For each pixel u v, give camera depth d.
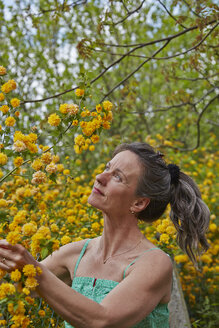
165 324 1.47
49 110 4.91
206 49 3.22
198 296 3.82
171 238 2.14
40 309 1.98
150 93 6.74
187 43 5.65
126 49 5.70
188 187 1.72
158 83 6.88
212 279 3.77
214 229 3.99
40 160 1.59
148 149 1.52
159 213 1.56
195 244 1.72
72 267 1.59
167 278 1.38
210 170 5.70
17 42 5.14
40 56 5.21
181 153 5.91
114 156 1.54
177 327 2.72
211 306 3.64
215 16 2.82
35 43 5.71
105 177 1.49
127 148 1.52
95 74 4.12
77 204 3.08
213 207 4.73
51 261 1.63
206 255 3.68
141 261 1.40
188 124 6.91
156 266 1.37
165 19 5.00
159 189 1.50
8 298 1.21
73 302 1.20
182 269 3.78
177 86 5.80
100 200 1.49
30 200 2.69
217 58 3.73
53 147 1.57
